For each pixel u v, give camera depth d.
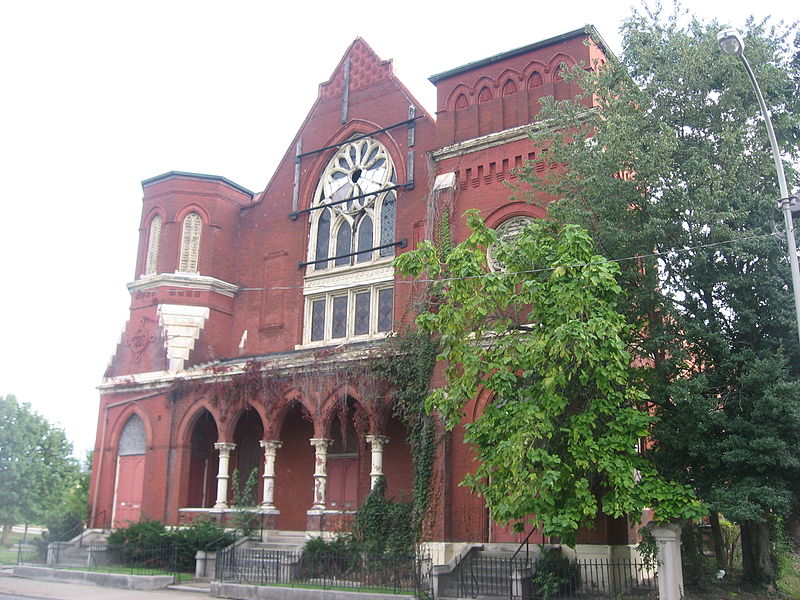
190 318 31.25
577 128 20.62
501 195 24.56
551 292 16.27
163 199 33.34
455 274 17.92
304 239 31.47
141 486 29.67
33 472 44.94
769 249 17.39
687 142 19.09
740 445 16.70
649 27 20.20
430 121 28.98
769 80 18.62
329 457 28.09
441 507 22.05
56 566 25.77
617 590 18.61
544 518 15.55
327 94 32.62
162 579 22.38
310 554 22.14
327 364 25.67
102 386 31.47
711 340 17.52
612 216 18.75
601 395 16.73
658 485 16.19
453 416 17.56
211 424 30.67
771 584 19.31
